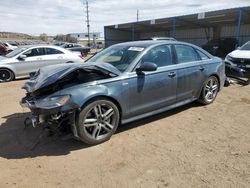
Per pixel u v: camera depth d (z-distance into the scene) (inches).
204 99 219.5
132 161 133.0
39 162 135.1
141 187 111.5
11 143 159.3
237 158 132.4
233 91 280.7
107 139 157.2
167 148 145.8
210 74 217.8
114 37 1430.9
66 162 134.3
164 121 187.6
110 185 113.7
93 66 152.5
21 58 401.1
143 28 1353.3
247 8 781.3
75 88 142.8
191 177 117.0
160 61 181.3
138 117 171.9
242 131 166.9
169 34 1449.3
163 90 180.5
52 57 427.5
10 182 118.0
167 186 111.2
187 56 202.7
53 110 134.7
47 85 141.9
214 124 180.2
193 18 1005.2
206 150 142.0
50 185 115.0
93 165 130.6
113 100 155.5
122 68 167.2
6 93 307.0
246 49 362.9
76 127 143.4
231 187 108.9
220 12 847.1
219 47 917.8
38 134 171.5
